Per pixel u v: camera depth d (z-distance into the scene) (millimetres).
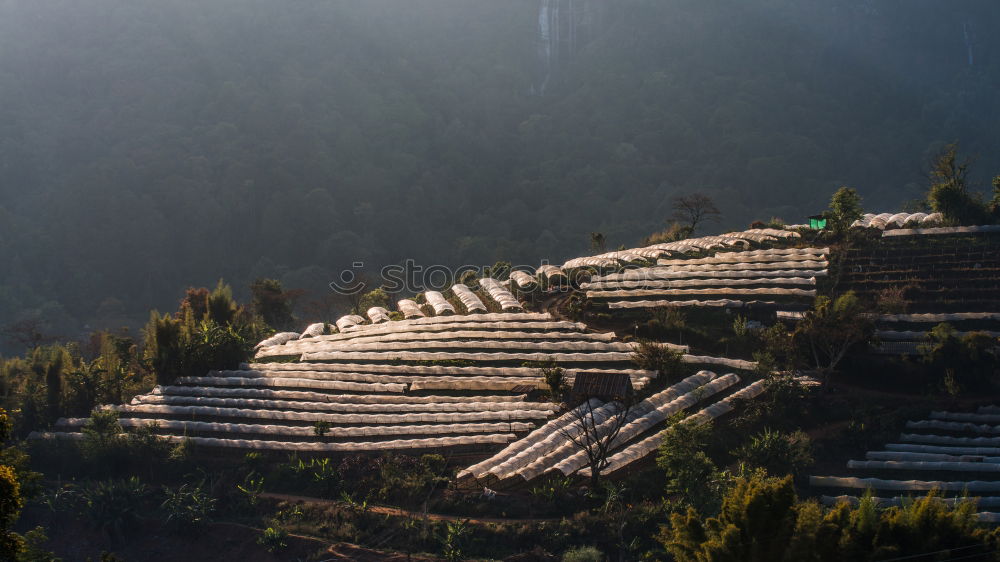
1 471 26688
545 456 48156
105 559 32000
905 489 44938
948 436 50188
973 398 54344
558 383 55312
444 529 44062
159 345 64500
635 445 49000
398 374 61750
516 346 64062
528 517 44688
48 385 60000
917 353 58938
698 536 32906
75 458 53000
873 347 59938
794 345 58938
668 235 96625
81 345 103188
